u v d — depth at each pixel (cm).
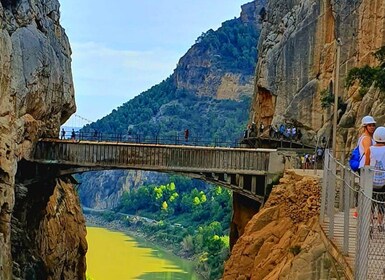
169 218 18950
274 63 8775
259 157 5347
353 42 7200
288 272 2759
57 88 6544
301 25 8388
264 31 9488
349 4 7269
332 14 7812
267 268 3497
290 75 8512
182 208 19038
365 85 6003
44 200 6388
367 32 6900
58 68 6600
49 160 5578
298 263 2644
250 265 3916
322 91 7594
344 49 7281
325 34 8088
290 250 3105
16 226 5647
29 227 6138
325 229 2628
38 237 6356
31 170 5662
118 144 5528
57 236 6819
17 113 5375
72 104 7350
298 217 3762
